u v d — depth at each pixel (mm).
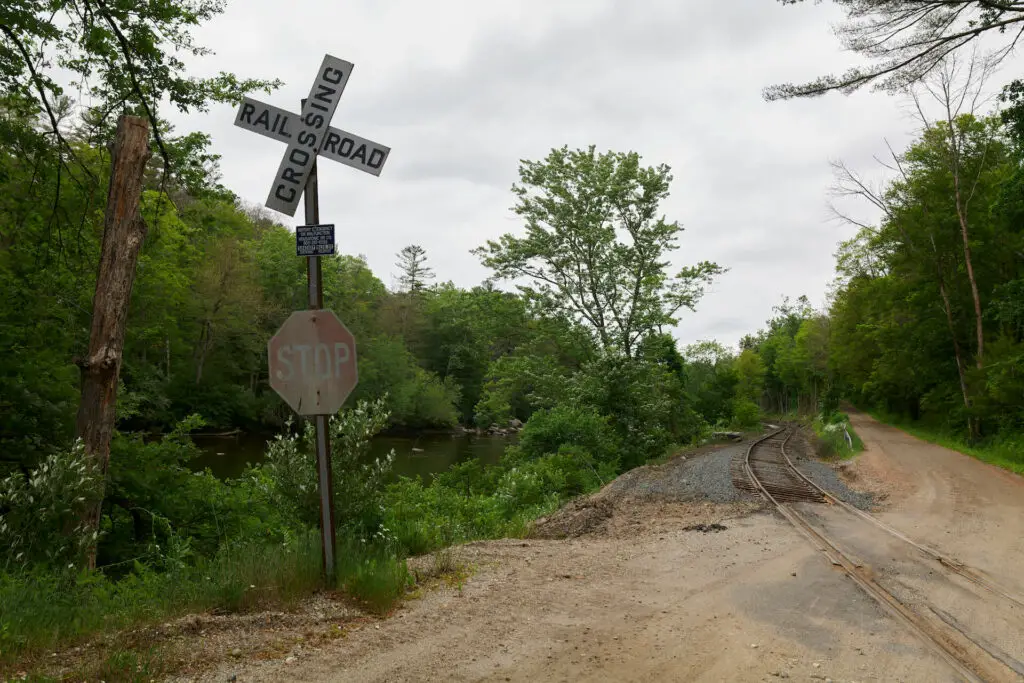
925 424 40094
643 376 30688
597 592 7035
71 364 11492
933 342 34562
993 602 6789
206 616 5535
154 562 9016
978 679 4723
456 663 4820
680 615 6227
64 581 6082
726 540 9953
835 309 53938
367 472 8359
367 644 5109
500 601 6520
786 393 104875
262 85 11969
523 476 17219
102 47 9789
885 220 33406
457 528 11273
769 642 5484
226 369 49438
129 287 8977
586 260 32188
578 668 4820
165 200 12508
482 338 34125
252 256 53125
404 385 57156
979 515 12203
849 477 18938
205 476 12102
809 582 7480
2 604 5090
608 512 12852
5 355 10820
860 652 5258
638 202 32062
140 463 11219
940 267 32062
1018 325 27625
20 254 12047
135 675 4191
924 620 6121
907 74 12789
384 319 67938
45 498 6809
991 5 11641
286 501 8172
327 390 6477
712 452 29172
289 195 6648
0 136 10609
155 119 11422
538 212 32281
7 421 10602
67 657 4508
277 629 5328
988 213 29016
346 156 6684
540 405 31188
